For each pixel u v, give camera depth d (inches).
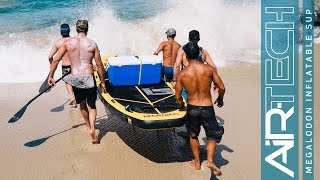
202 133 281.0
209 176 228.7
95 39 478.9
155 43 481.4
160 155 252.4
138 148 260.4
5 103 330.3
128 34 493.4
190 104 214.2
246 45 478.0
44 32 489.4
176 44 283.9
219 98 221.9
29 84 372.2
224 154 255.4
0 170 237.3
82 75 249.0
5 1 620.1
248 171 238.1
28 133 280.4
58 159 248.2
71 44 248.1
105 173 234.4
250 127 289.9
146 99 251.6
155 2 594.6
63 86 367.6
